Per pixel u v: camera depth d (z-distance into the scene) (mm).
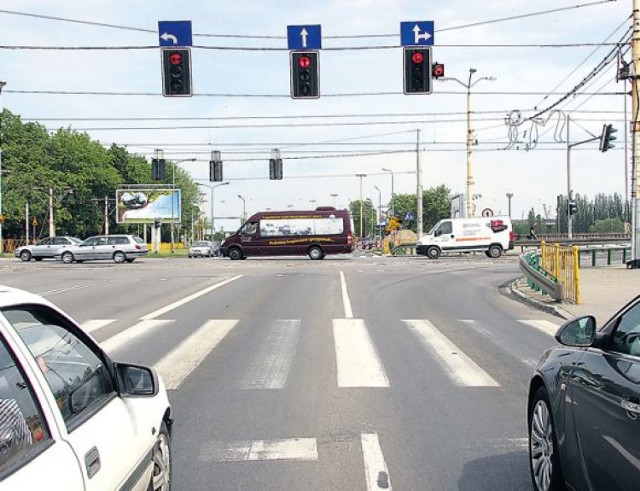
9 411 2652
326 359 10180
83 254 42438
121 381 4129
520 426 6723
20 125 82000
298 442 6234
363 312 15875
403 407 7434
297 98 20312
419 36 19969
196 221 153375
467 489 5094
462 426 6727
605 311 15180
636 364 3738
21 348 2895
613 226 87688
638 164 25031
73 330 3725
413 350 10945
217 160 44531
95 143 97125
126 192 86125
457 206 56406
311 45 20203
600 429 3807
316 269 31922
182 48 19891
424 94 20047
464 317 15117
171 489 4895
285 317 14961
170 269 32844
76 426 3072
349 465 5633
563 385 4477
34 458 2592
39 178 77375
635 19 23938
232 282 24438
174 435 6438
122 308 16812
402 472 5465
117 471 3279
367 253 68562
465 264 35594
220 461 5727
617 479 3553
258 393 8078
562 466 4414
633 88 24469
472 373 9195
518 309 16688
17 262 44000
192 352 10773
